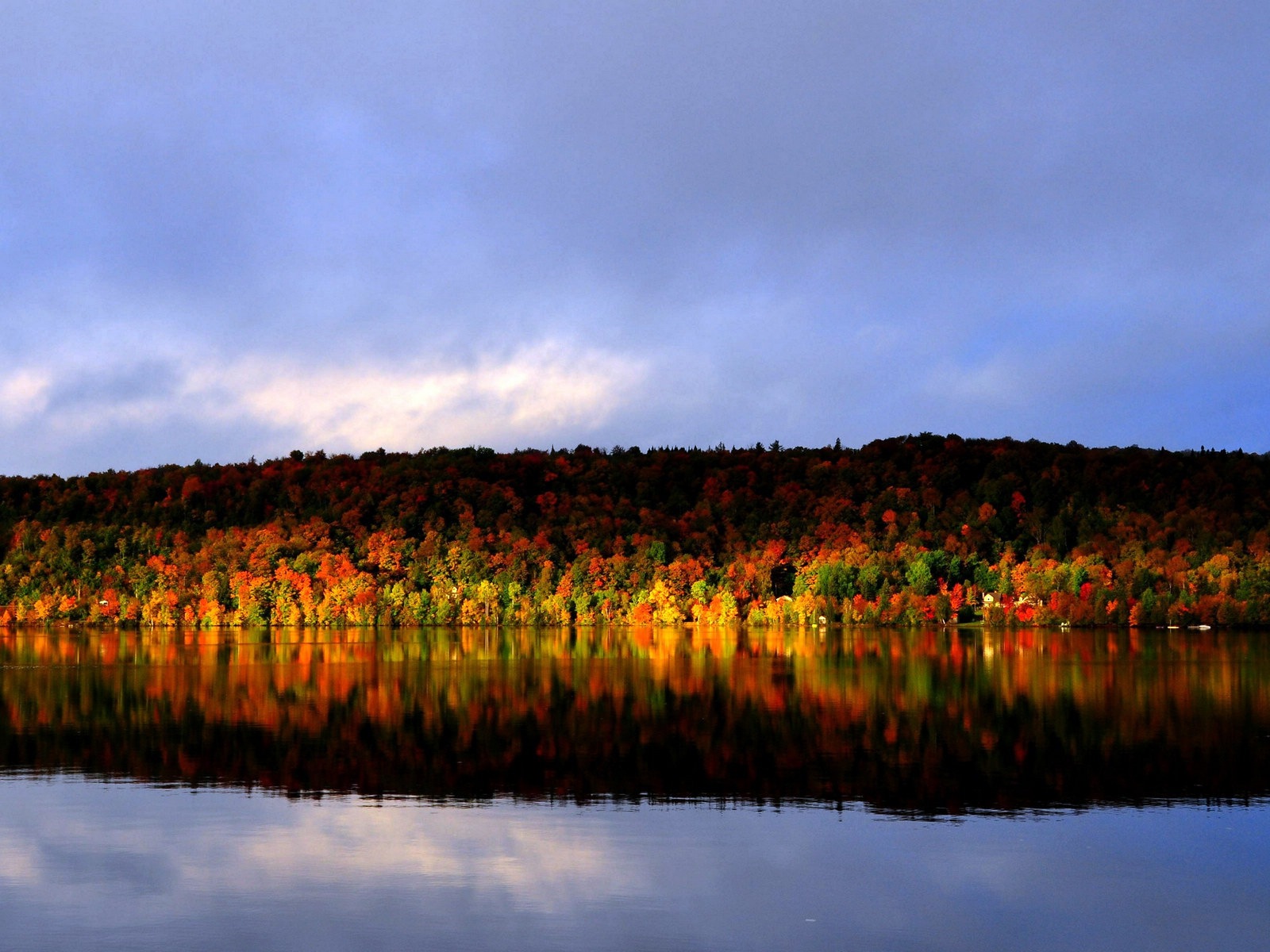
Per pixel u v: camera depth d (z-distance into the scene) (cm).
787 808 4319
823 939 3000
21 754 5534
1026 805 4356
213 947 2914
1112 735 6147
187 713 7219
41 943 2941
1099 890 3347
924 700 8012
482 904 3234
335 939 2983
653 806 4366
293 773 5053
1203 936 3017
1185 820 4100
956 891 3347
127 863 3588
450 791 4647
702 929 3056
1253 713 7131
